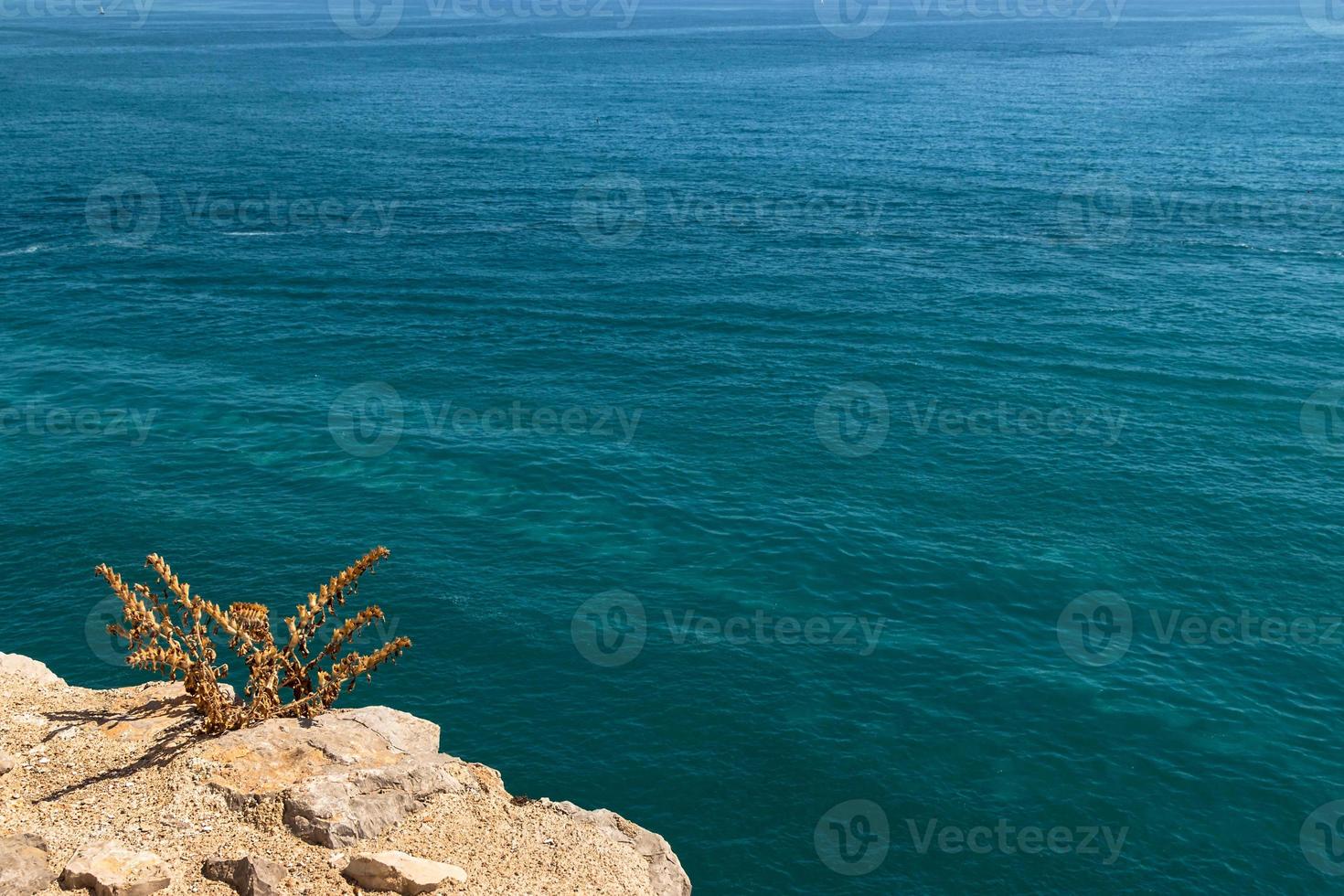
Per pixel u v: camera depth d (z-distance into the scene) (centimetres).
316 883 1405
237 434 5059
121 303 6881
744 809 2922
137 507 4353
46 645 3491
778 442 5019
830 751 3116
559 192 10175
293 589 3838
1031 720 3231
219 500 4441
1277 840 2816
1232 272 7400
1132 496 4488
